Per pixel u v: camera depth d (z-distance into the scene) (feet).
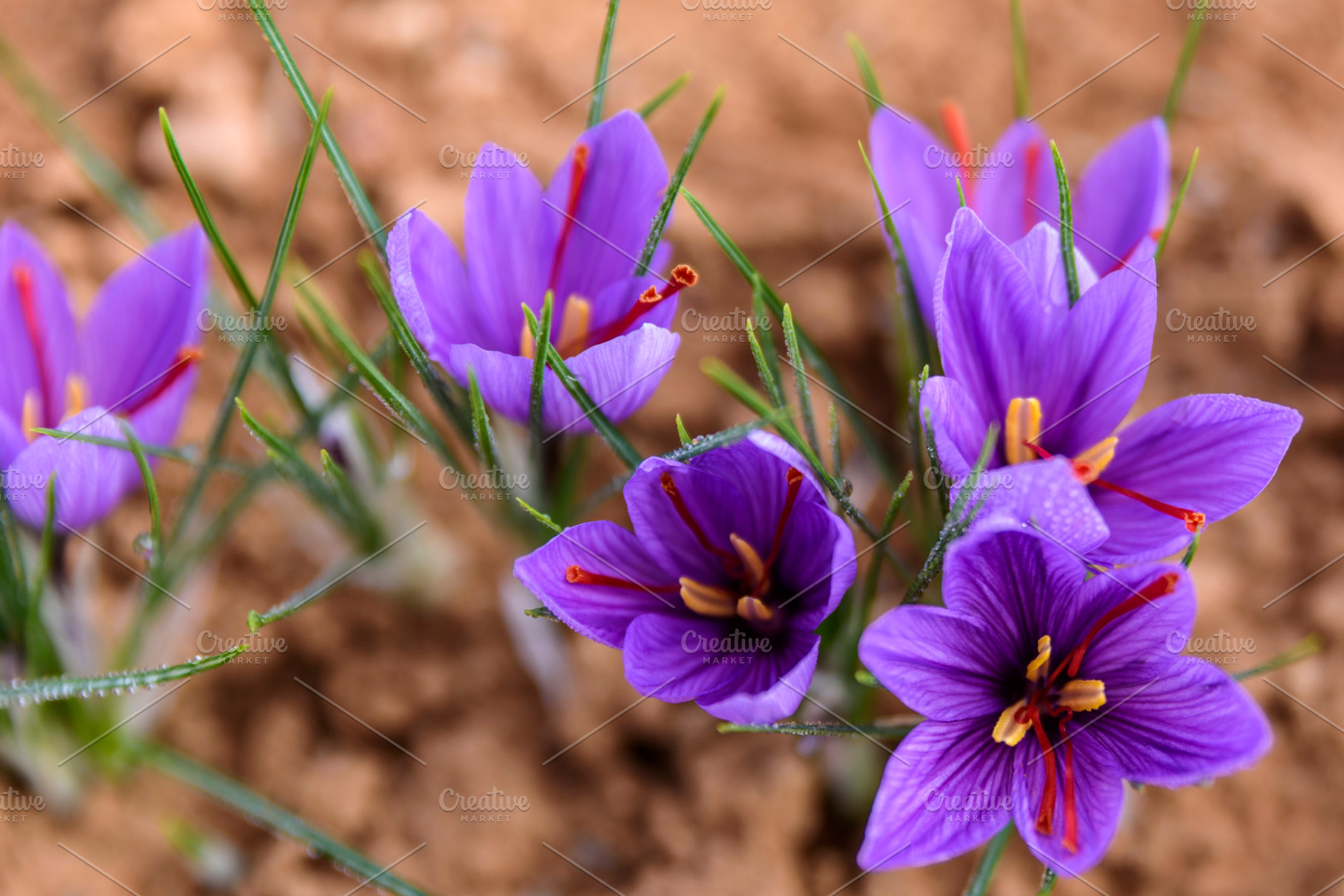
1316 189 2.28
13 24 2.38
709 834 2.11
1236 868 2.11
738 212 2.30
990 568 1.86
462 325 1.96
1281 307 2.26
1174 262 2.29
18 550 1.98
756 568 1.90
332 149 1.98
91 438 1.93
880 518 2.19
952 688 1.87
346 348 1.96
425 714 2.18
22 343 2.02
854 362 2.28
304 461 2.02
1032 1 2.44
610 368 1.89
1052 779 1.87
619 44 2.40
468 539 2.22
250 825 2.14
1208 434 1.90
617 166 1.96
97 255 2.29
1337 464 2.23
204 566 2.19
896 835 1.83
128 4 2.34
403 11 2.38
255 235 2.31
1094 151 2.35
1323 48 2.42
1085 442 1.93
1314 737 2.14
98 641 2.11
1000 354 1.93
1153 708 1.86
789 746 2.12
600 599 1.90
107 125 2.32
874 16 2.43
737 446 1.89
